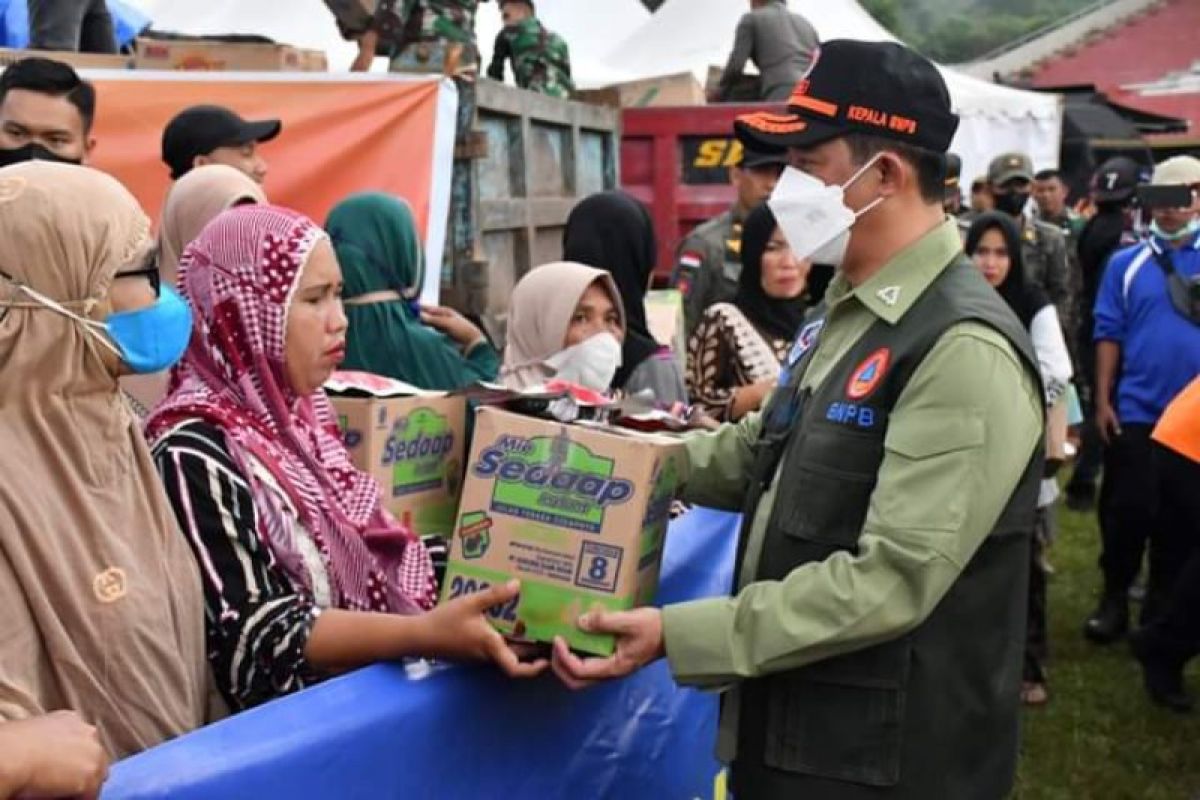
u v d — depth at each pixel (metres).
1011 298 4.91
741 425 2.44
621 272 4.04
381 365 3.15
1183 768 4.71
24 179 1.66
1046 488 5.02
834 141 2.07
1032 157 12.71
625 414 2.33
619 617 1.87
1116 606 5.90
